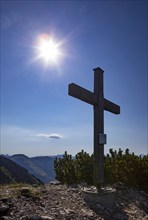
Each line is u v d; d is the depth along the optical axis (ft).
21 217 19.38
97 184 31.50
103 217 24.61
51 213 21.85
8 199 22.97
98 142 32.42
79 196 30.27
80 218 22.41
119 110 40.86
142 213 29.66
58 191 31.68
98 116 33.37
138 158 44.78
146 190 42.24
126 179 42.55
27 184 37.60
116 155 47.52
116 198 33.45
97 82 34.42
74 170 42.57
